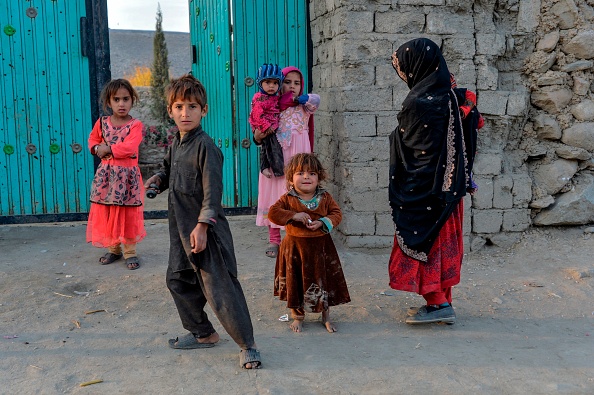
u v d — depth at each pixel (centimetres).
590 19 572
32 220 642
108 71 646
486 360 352
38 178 644
